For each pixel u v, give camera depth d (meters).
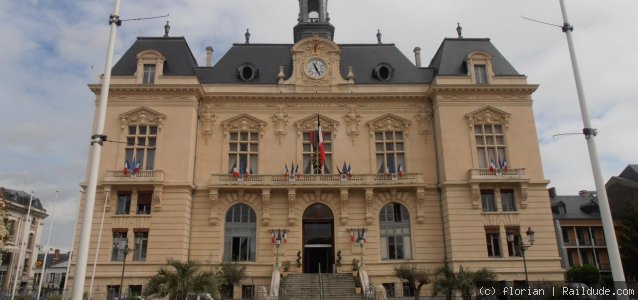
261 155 40.72
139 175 37.66
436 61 45.34
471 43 44.97
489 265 36.94
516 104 41.25
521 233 37.91
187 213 37.81
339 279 35.25
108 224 36.97
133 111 39.59
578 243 60.81
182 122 39.62
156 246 36.56
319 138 40.28
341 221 38.75
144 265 36.16
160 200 37.34
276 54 45.50
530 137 40.47
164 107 39.97
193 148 39.62
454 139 40.00
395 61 45.50
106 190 37.22
